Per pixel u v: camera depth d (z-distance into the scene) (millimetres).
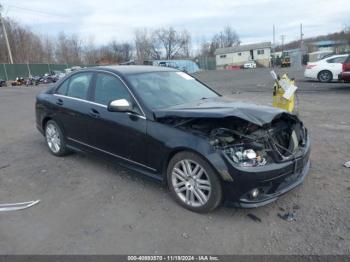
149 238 3229
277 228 3311
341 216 3457
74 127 5137
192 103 4289
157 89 4465
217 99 4613
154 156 3938
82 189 4371
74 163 5375
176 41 90312
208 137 3459
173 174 3809
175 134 3680
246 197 3359
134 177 4699
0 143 6949
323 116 8438
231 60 83188
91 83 4930
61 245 3164
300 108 9742
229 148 3357
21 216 3730
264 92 14781
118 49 86125
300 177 3840
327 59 17875
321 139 6234
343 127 7137
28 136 7504
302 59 66625
